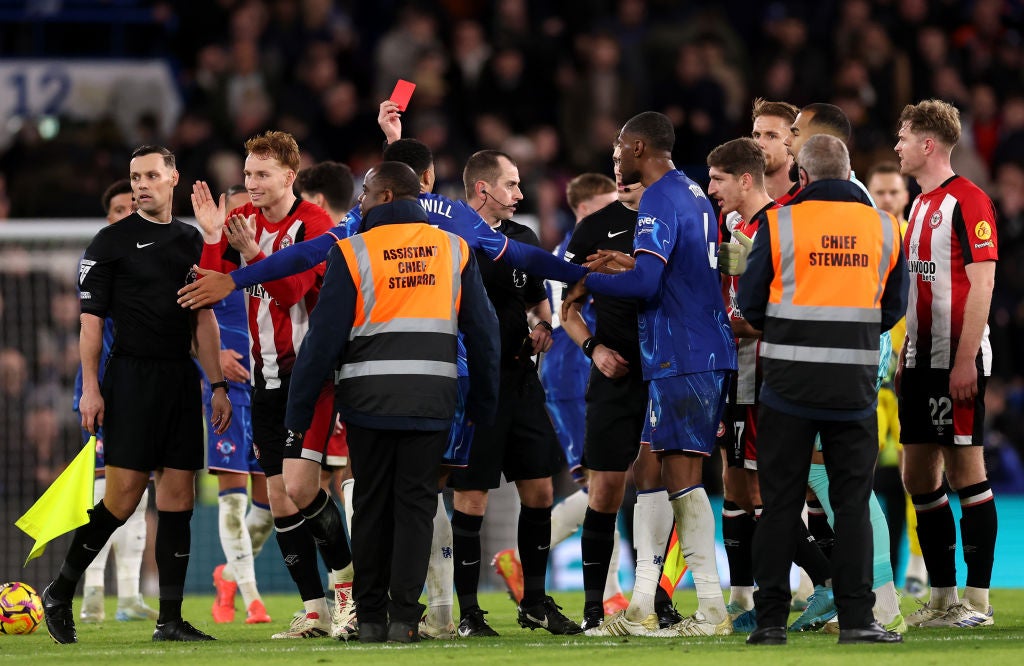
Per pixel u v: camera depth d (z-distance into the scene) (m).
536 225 42.78
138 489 23.00
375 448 20.75
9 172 49.59
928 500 24.30
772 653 18.39
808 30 57.88
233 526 28.41
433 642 21.39
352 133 53.47
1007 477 38.75
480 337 21.20
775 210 19.83
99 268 22.94
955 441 23.59
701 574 21.83
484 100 54.66
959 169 50.97
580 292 23.47
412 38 56.28
